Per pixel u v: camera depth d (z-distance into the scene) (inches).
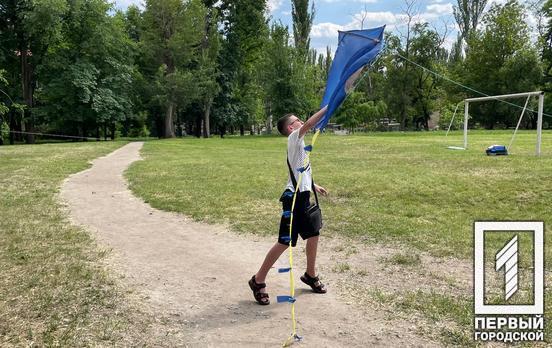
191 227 295.9
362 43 157.2
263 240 262.1
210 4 1988.2
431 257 226.4
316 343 139.9
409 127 2591.0
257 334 146.3
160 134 2176.4
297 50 2076.8
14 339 140.8
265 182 462.9
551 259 216.1
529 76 1980.8
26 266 209.2
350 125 2161.7
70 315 158.6
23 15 1389.0
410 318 156.5
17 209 340.2
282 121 176.2
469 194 361.4
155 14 1744.6
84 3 1529.3
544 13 2134.6
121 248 245.8
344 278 198.2
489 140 1027.9
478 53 2124.8
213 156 814.5
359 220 300.0
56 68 1537.9
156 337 144.3
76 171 595.8
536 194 348.8
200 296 178.7
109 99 1593.3
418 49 2213.3
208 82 1763.0
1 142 1514.5
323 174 487.8
